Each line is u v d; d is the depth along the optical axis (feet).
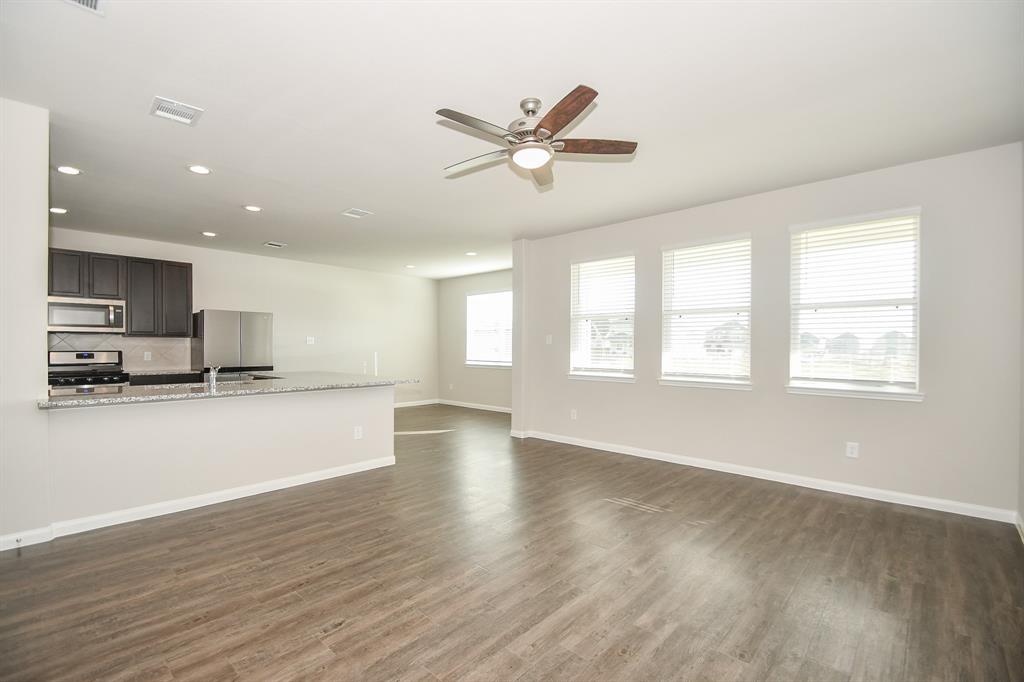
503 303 27.81
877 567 8.67
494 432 21.59
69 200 14.58
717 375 15.20
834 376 13.05
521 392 20.24
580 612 7.25
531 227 18.17
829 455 13.01
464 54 7.30
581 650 6.36
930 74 7.87
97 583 8.03
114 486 10.69
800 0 6.13
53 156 11.22
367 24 6.59
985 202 10.94
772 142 10.52
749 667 6.05
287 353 24.76
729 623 6.98
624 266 17.63
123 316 18.16
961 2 6.17
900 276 12.08
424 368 31.01
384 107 8.96
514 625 6.91
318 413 14.25
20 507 9.37
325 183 13.12
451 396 30.81
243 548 9.45
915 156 11.35
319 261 25.14
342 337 26.96
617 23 6.57
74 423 10.21
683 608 7.36
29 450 9.40
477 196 14.30
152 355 20.26
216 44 7.07
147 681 5.71
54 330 16.61
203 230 18.47
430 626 6.87
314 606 7.37
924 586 8.00
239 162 11.62
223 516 11.22
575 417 18.95
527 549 9.41
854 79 8.03
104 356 18.33
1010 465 10.72
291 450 13.62
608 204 15.15
